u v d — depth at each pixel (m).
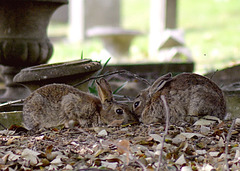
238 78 15.52
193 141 8.75
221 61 25.92
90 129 9.81
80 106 10.32
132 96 13.98
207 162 7.73
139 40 41.94
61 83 11.41
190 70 18.72
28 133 9.90
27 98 10.53
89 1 43.44
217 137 8.84
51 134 9.52
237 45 33.25
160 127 9.70
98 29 34.22
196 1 51.69
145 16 51.97
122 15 52.91
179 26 43.19
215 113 10.23
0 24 14.79
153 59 27.98
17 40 14.88
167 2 29.28
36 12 14.86
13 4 14.53
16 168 7.62
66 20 50.81
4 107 11.77
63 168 7.58
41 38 15.31
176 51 26.06
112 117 10.38
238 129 9.39
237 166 7.33
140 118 10.57
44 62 15.73
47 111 10.29
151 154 8.01
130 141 8.72
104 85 10.50
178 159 7.66
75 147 8.55
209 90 10.19
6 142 9.02
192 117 10.08
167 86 10.34
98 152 8.02
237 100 11.36
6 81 15.40
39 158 8.09
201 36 37.94
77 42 40.16
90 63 11.74
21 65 15.27
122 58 31.73
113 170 7.08
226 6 48.66
